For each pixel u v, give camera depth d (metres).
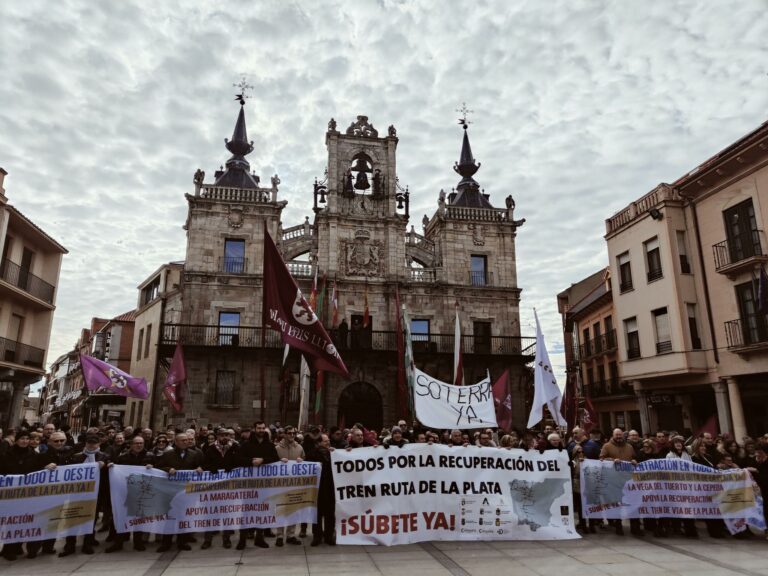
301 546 10.30
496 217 38.09
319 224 35.25
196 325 30.34
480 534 10.58
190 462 10.60
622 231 28.14
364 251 35.34
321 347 13.71
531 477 11.11
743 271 21.86
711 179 23.38
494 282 36.59
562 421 17.25
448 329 35.03
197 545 10.48
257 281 33.09
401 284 34.88
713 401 24.88
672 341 24.14
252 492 10.36
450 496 10.70
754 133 21.20
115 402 42.66
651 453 12.12
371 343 32.84
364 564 8.93
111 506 10.13
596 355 36.72
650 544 10.46
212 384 31.08
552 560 9.18
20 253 28.98
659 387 26.08
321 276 33.94
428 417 15.13
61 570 8.58
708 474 11.49
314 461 10.97
